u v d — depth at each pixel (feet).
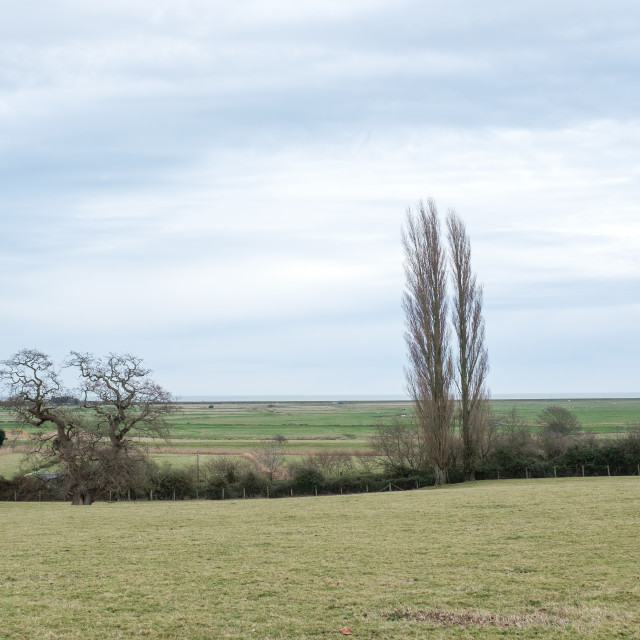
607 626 34.78
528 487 112.27
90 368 139.54
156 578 47.70
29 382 138.21
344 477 175.01
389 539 61.00
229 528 71.97
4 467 196.75
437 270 166.20
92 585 46.01
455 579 45.39
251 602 41.04
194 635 35.12
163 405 144.87
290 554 55.36
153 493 169.78
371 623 36.58
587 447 177.06
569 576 45.14
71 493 149.07
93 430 139.85
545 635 33.83
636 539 55.93
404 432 188.44
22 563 54.13
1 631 36.01
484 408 170.60
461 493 104.68
